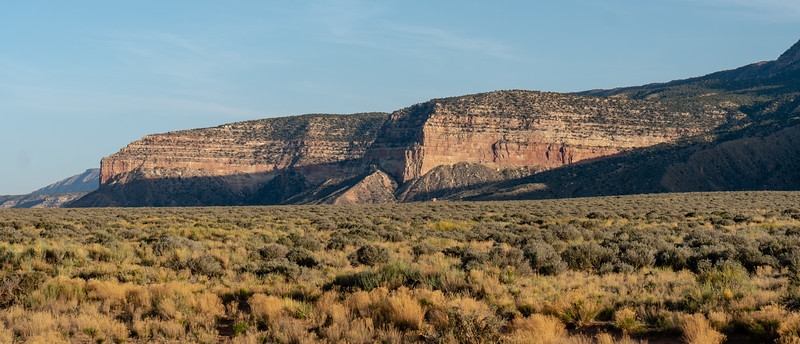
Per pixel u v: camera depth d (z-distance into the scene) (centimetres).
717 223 3769
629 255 1923
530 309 1297
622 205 7081
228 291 1559
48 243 2612
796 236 2311
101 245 2508
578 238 2838
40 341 1102
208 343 1152
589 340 1104
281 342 1131
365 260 2072
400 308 1239
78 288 1499
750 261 1792
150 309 1381
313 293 1493
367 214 6197
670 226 3619
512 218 4747
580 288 1475
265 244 2734
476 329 1102
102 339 1153
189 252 2245
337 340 1123
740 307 1221
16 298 1441
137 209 8925
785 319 1079
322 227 3897
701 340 1036
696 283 1505
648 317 1247
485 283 1496
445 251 2339
